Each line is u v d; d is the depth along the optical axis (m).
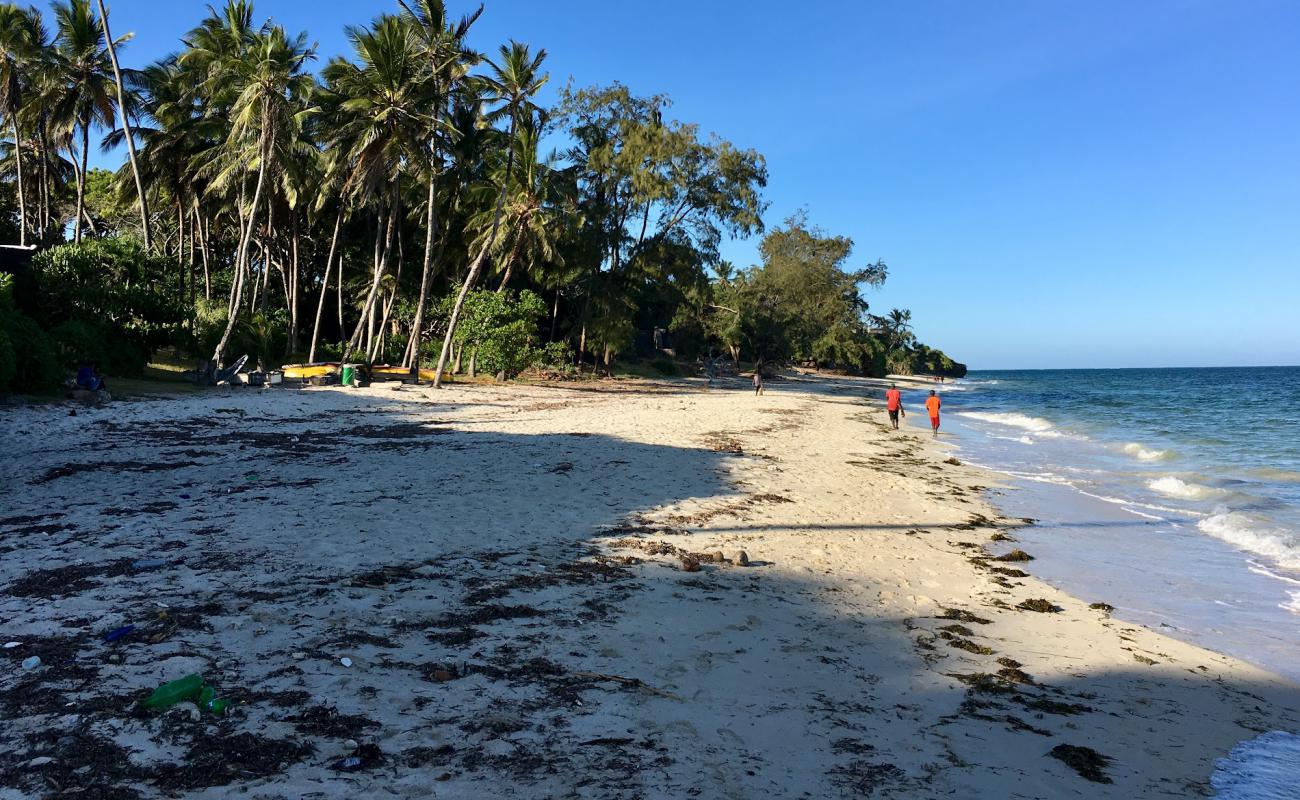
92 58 32.66
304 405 22.73
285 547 7.03
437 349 42.94
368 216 43.72
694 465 14.15
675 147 41.38
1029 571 8.20
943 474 15.53
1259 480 15.22
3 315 19.31
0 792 2.86
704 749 3.62
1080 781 3.61
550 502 9.94
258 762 3.19
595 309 46.59
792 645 5.30
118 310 26.30
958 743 3.94
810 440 20.47
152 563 6.23
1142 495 13.39
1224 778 3.76
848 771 3.52
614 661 4.71
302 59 30.34
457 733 3.59
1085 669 5.28
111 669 4.09
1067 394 61.62
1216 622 6.62
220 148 32.47
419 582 6.10
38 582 5.73
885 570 7.75
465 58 30.38
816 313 80.62
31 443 13.57
